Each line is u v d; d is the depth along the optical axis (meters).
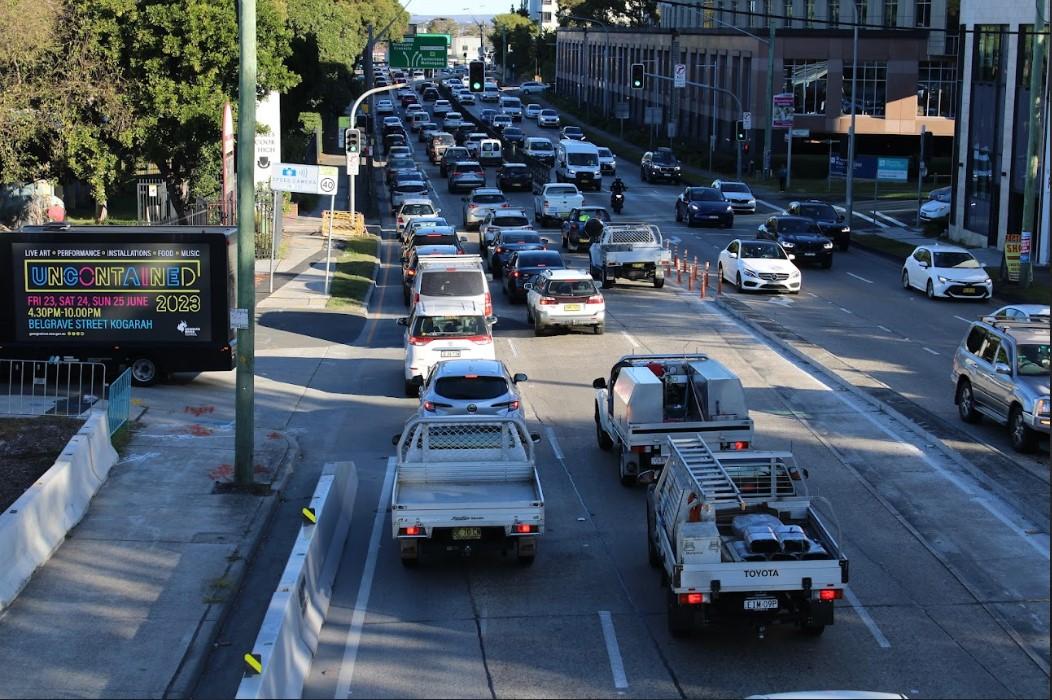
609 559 14.59
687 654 11.76
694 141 95.75
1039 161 41.97
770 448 19.23
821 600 11.52
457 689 10.97
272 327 31.02
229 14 41.03
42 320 23.25
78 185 52.56
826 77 80.94
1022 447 18.64
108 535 15.03
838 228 47.00
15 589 12.95
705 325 31.16
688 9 116.06
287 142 59.81
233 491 16.86
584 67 133.00
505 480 14.75
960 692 10.92
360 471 18.61
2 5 38.22
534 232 40.47
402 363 27.09
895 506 16.48
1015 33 40.38
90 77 41.09
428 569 14.28
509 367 26.16
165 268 23.27
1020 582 13.70
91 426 17.34
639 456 17.34
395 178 62.31
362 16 104.50
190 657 11.67
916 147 81.75
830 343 28.42
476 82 44.16
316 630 12.12
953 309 33.88
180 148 43.28
